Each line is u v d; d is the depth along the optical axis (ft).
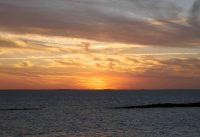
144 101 520.83
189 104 363.56
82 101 521.24
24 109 335.26
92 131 179.11
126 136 161.89
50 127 196.34
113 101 521.65
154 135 164.76
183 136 161.07
